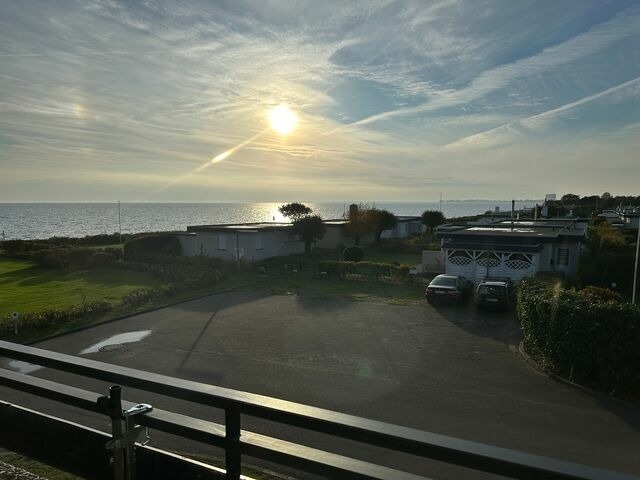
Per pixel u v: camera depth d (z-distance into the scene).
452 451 1.57
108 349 13.10
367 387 10.23
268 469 6.64
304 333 14.71
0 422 2.89
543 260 23.78
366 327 15.46
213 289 22.36
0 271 28.52
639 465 7.00
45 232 94.62
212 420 8.34
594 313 10.07
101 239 45.69
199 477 2.15
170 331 14.97
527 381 10.57
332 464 1.85
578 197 105.25
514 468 1.46
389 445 1.69
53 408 8.87
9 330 14.49
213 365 11.75
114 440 2.12
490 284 18.03
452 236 25.31
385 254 36.78
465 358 12.23
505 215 59.22
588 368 10.24
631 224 48.03
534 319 12.08
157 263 29.91
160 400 9.13
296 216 42.22
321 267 26.06
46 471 5.03
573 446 7.58
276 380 10.69
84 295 19.89
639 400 9.42
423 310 18.08
